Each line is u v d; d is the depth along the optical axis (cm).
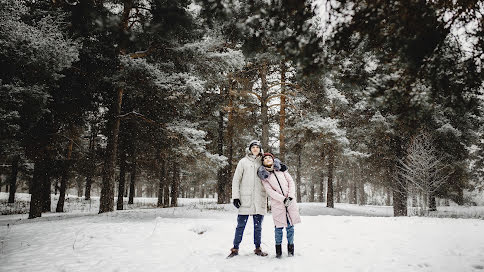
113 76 951
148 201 2895
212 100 1516
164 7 376
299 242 512
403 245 464
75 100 1120
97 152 1608
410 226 682
